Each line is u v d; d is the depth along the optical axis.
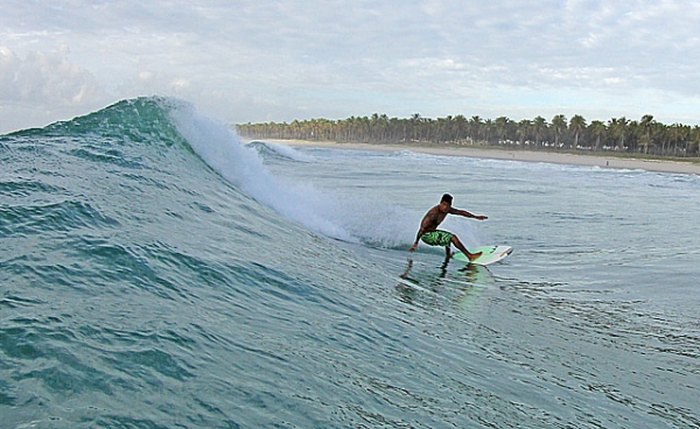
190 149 13.03
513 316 8.11
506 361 6.06
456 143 139.75
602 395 5.56
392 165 46.97
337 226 13.30
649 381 6.20
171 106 13.91
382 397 4.42
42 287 4.86
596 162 75.69
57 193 7.62
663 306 9.38
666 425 5.11
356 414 4.01
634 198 27.66
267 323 5.48
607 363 6.60
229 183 12.67
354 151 86.38
